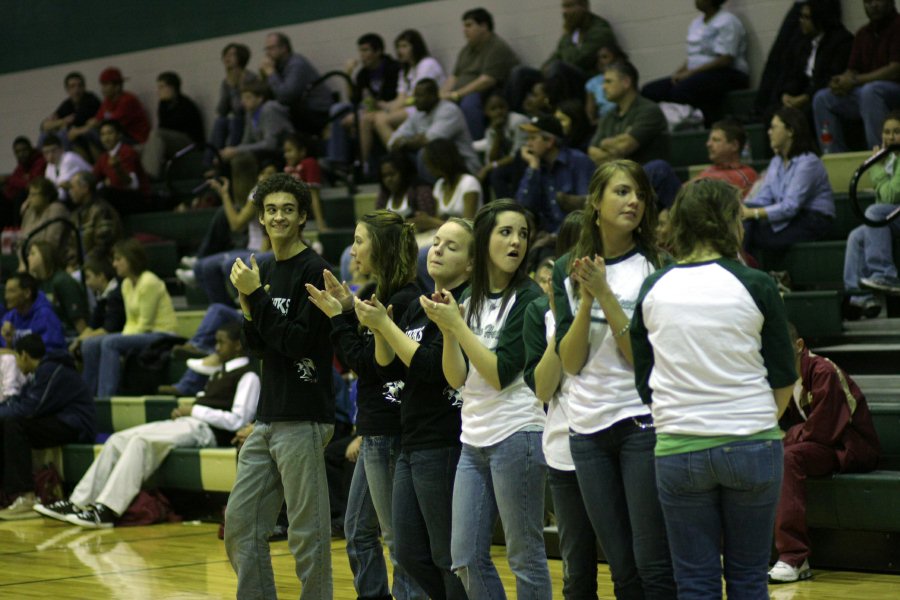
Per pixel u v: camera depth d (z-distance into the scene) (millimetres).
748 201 17266
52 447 19125
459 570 8562
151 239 26078
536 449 8438
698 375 7113
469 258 9297
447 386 8930
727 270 7234
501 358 8375
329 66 29266
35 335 19391
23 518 18250
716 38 22781
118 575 13297
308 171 23672
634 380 7805
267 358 9781
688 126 22406
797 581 11984
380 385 9703
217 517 17375
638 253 8125
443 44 27484
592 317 7965
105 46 33000
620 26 25078
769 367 7223
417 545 9125
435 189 20234
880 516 12219
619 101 19828
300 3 29672
